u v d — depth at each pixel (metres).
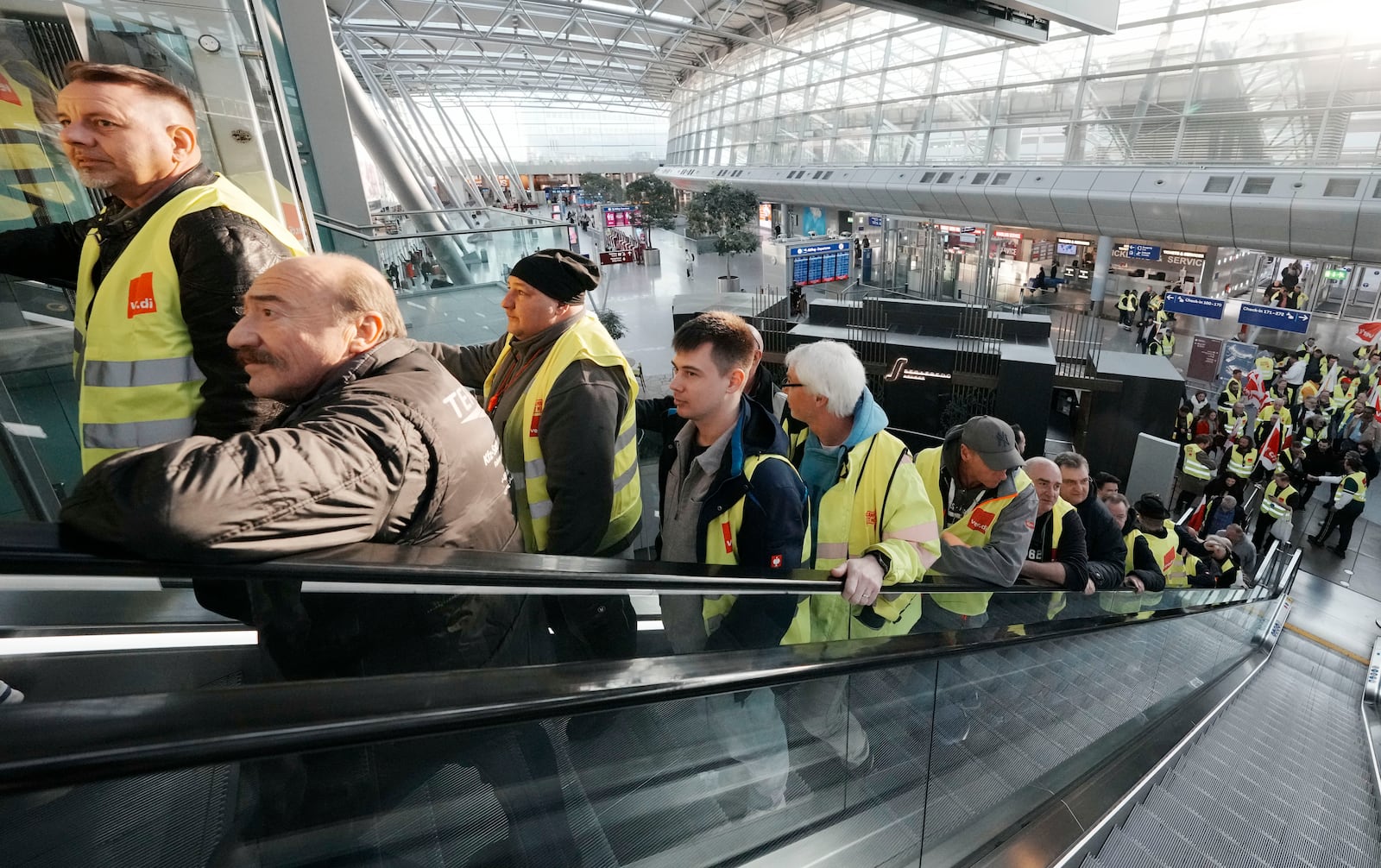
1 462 2.07
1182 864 2.65
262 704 0.77
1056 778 2.98
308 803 0.92
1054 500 3.39
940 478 2.96
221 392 1.32
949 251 23.28
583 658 1.50
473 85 44.66
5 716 0.62
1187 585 5.89
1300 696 6.02
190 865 0.78
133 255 1.34
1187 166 16.92
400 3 24.94
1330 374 12.65
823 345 2.13
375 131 10.01
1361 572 9.91
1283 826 3.23
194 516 0.69
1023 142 20.69
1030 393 11.92
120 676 0.86
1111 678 4.02
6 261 1.80
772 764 1.80
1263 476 11.84
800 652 1.75
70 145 1.33
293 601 0.99
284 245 1.49
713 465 1.87
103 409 1.37
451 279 6.25
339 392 1.03
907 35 23.80
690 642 1.77
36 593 0.80
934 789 2.42
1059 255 22.16
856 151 26.53
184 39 2.73
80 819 0.71
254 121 2.98
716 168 35.84
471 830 1.12
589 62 37.88
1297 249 15.23
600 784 1.37
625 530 2.15
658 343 18.67
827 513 2.20
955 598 2.51
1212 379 14.66
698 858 1.57
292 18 7.38
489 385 2.24
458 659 1.22
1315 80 14.77
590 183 49.00
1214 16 16.34
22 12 2.34
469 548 1.15
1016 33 8.48
